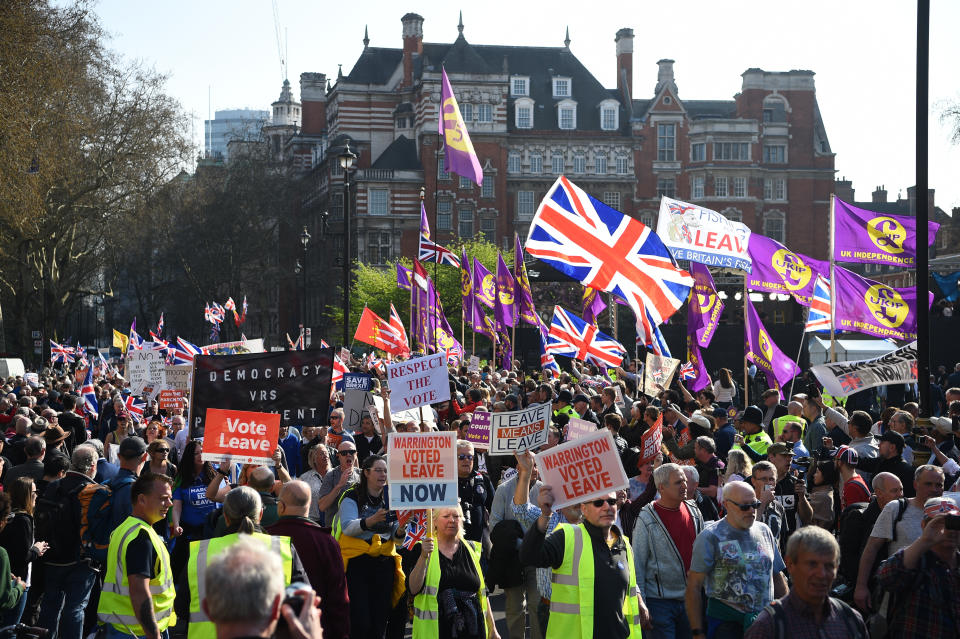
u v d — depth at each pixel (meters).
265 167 85.50
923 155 12.76
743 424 12.80
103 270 82.19
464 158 32.09
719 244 18.06
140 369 20.92
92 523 9.27
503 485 9.21
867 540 8.41
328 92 95.06
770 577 7.23
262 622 3.56
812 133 90.12
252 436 8.76
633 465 12.11
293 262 95.31
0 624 8.58
